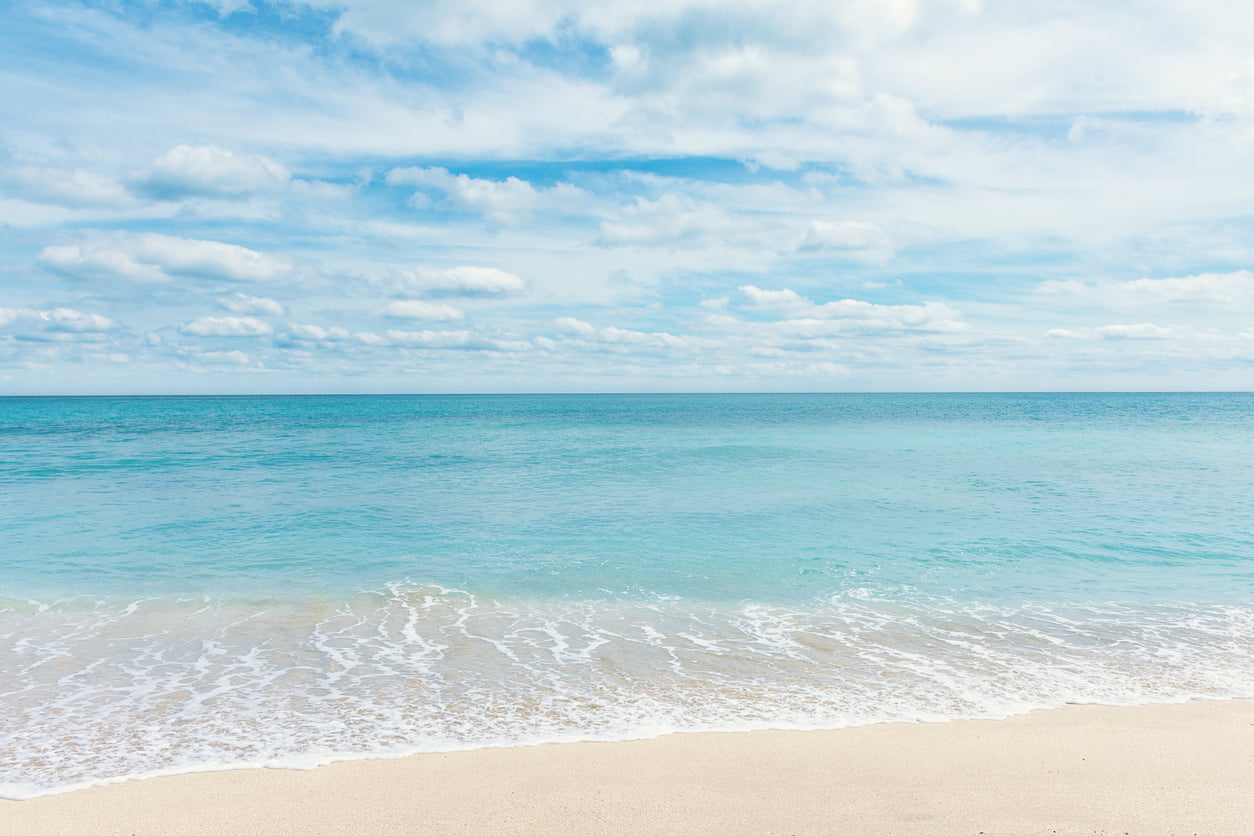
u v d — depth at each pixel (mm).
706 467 31547
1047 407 118812
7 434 55156
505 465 32750
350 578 13531
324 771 6145
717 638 10125
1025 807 5473
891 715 7434
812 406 135250
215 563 14656
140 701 7785
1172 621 10898
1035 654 9445
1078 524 18516
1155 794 5676
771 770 6141
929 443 43812
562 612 11422
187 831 5152
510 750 6574
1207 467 30391
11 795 5723
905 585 13039
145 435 54594
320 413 106688
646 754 6484
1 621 10844
